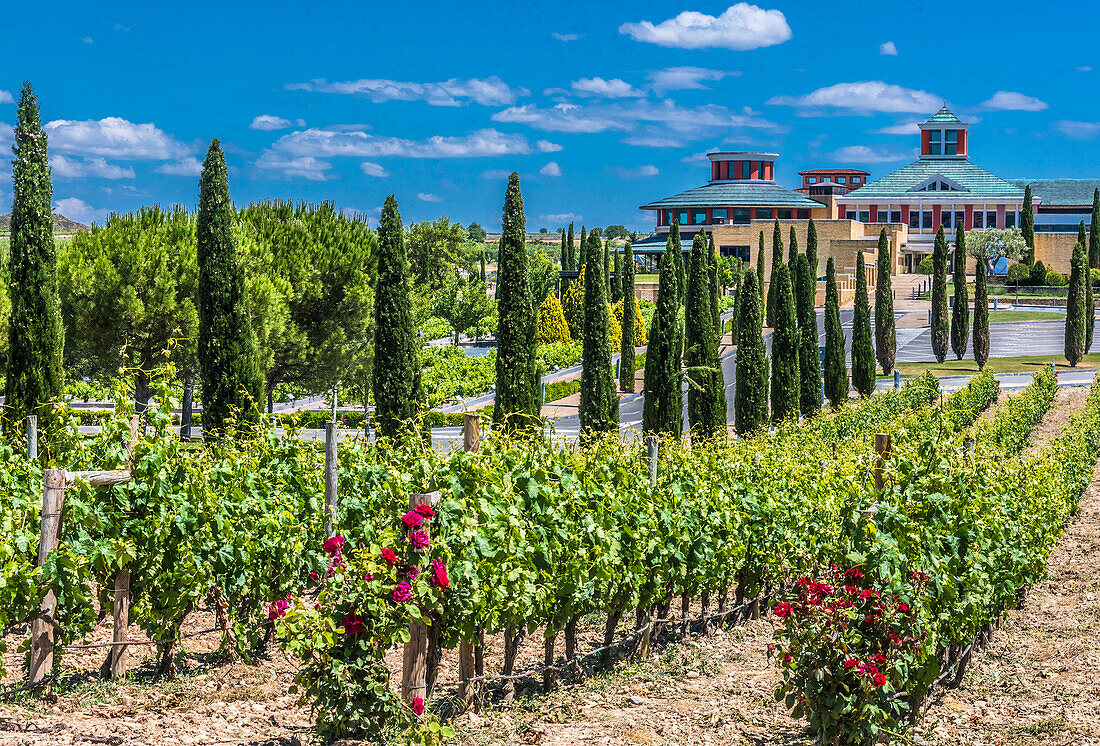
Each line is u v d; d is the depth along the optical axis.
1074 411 42.09
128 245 31.53
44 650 7.88
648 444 12.95
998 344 70.06
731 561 11.87
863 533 7.73
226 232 20.56
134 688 8.38
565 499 9.93
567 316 69.94
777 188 129.50
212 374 20.45
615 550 9.83
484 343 82.38
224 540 9.02
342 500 10.18
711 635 11.77
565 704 8.66
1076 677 9.84
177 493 8.86
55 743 6.70
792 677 7.27
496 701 8.65
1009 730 8.19
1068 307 59.69
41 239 18.73
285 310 33.88
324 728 6.98
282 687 8.67
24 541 7.89
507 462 10.60
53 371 18.91
